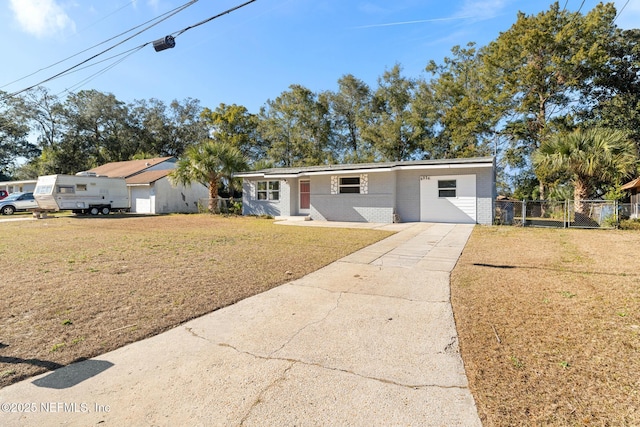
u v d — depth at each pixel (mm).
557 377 2486
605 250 7539
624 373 2502
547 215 19000
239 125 38844
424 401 2258
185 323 3662
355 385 2465
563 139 13016
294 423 2047
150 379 2559
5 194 30281
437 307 4102
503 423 2010
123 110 41438
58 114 38562
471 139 28516
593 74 22891
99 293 4668
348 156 35938
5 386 2455
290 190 18734
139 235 11109
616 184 16266
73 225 14938
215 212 21422
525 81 23500
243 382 2514
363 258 7129
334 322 3686
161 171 26484
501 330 3359
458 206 14484
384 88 33594
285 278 5504
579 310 3814
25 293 4660
